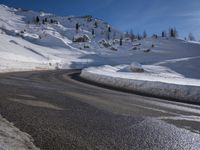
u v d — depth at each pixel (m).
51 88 13.12
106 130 5.45
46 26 183.75
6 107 6.97
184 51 112.25
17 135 4.71
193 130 5.85
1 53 40.19
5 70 29.02
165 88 15.05
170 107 9.62
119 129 5.60
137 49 117.38
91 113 7.13
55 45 108.19
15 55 44.50
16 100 8.20
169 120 6.86
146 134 5.32
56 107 7.63
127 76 25.62
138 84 17.12
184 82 22.31
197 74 46.53
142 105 9.56
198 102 12.56
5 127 5.14
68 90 12.86
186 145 4.72
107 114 7.14
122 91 15.73
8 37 82.31
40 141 4.49
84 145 4.43
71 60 72.88
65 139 4.68
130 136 5.12
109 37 186.50
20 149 3.99
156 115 7.50
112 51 111.19
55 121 5.90
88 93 12.28
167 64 56.38
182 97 13.68
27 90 11.11
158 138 5.07
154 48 118.31
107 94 12.71
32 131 5.02
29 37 119.75
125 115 7.17
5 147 3.95
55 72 34.12
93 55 91.94
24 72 28.55
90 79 23.98
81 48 111.38
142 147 4.50
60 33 173.62
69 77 25.50
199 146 4.70
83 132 5.20
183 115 7.88
